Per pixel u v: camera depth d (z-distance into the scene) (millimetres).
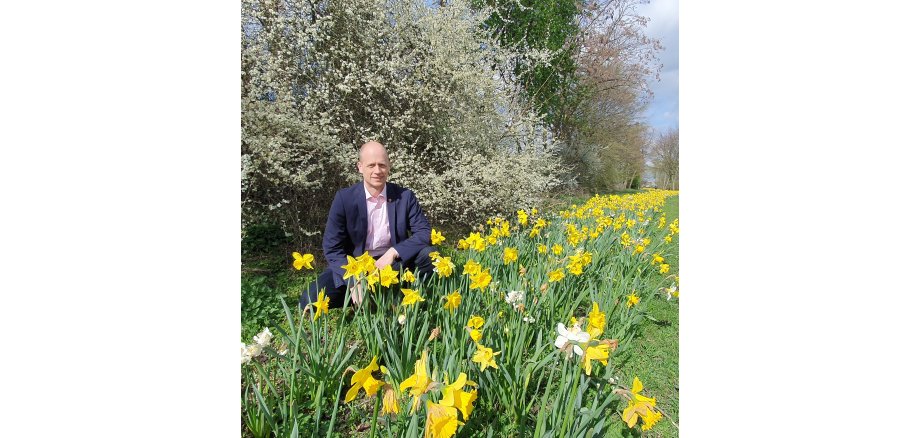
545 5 7410
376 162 2451
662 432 1657
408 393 1591
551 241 3994
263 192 3824
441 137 4809
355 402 1693
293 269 3477
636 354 2240
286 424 1423
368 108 4258
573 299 2744
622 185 14422
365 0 4043
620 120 11516
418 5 4703
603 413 1518
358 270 1729
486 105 5129
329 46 4070
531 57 6184
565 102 9281
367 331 1847
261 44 3613
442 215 4738
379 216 2594
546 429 1430
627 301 2486
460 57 4648
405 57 4438
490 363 1301
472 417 1545
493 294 2111
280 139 3385
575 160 10555
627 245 3588
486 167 4598
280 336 2250
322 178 3840
